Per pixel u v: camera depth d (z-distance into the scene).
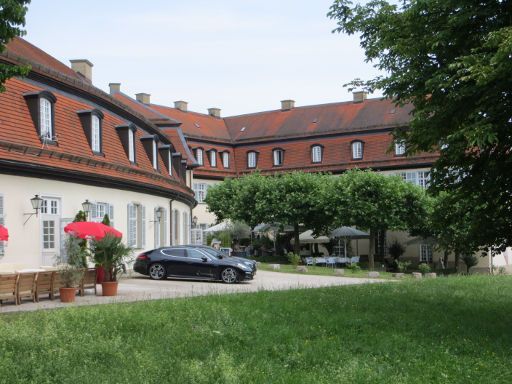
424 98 12.21
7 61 19.80
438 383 8.05
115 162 25.91
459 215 13.57
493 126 10.20
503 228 12.98
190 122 62.03
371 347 9.95
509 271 52.66
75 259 16.72
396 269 49.25
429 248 50.47
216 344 9.84
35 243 20.02
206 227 59.47
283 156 58.97
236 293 16.64
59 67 30.06
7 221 18.83
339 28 13.42
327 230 48.12
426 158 51.53
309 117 60.84
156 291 19.38
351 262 44.06
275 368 8.57
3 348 8.98
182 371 8.03
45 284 15.99
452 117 11.41
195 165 44.28
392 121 54.41
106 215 22.45
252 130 63.28
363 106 58.41
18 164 18.84
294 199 46.53
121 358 8.73
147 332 10.63
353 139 55.44
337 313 12.98
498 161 11.86
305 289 18.14
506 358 9.40
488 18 11.24
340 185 44.69
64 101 23.19
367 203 43.28
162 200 32.75
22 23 11.24
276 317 12.29
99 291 19.06
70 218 21.77
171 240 34.34
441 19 11.54
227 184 52.78
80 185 22.89
